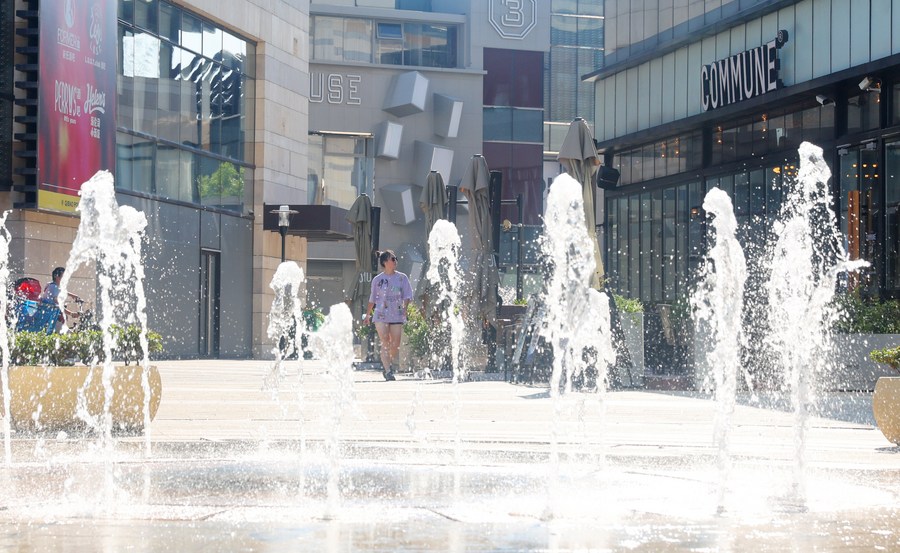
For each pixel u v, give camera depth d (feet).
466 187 74.54
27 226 86.48
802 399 22.85
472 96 200.85
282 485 21.53
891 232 83.56
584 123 61.00
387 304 65.26
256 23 128.88
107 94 95.50
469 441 30.91
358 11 195.42
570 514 17.92
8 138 84.89
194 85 116.67
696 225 108.88
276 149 134.00
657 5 114.21
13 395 32.07
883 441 32.78
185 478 22.65
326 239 143.74
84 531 15.94
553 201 24.82
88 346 33.42
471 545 14.87
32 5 86.28
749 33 99.30
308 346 127.24
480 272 73.77
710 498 20.24
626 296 120.78
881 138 84.28
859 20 86.22
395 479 22.61
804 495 20.76
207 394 52.44
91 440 30.53
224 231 123.24
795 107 95.40
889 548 14.78
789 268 31.45
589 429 35.47
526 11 204.03
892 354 32.24
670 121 111.45
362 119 194.39
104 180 28.09
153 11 108.06
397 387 58.44
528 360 62.59
